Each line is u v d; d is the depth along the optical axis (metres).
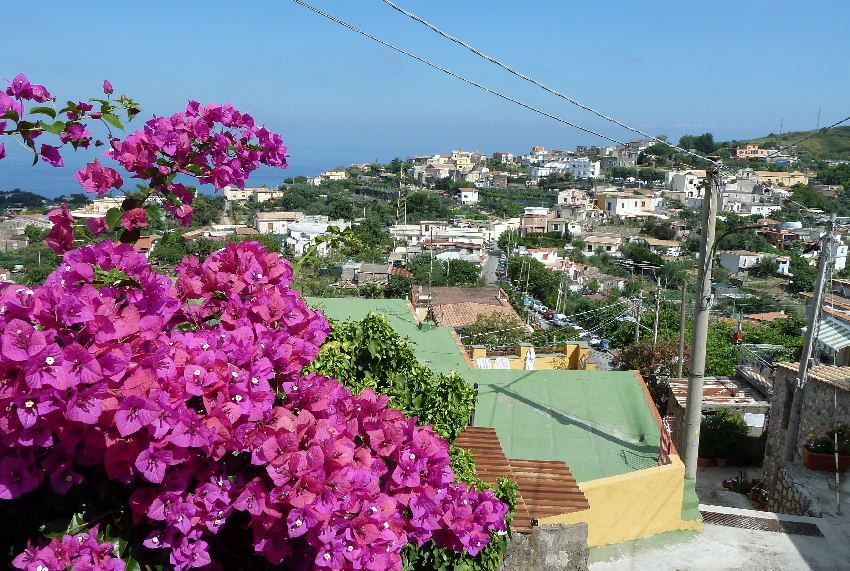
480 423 8.45
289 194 113.81
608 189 141.00
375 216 94.06
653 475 6.93
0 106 2.55
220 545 2.59
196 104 3.11
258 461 2.30
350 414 2.90
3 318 2.06
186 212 3.05
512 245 83.25
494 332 32.97
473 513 3.18
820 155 142.00
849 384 11.05
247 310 2.80
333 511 2.37
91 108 2.88
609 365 35.19
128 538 2.36
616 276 71.00
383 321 5.31
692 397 8.73
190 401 2.42
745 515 7.95
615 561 6.63
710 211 8.41
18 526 2.32
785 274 67.62
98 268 2.40
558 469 6.69
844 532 7.63
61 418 2.04
